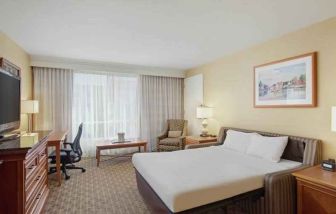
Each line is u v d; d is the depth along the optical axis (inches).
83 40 133.6
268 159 109.2
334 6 87.8
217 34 122.1
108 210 99.6
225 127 162.9
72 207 102.3
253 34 122.0
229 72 168.6
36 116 177.8
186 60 188.4
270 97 130.2
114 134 211.2
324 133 102.0
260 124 138.7
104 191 121.9
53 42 137.3
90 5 87.6
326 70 101.3
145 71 220.7
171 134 214.2
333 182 73.8
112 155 207.8
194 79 219.5
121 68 211.3
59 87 186.5
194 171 90.1
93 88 202.7
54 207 102.1
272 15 96.7
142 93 221.6
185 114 237.9
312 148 100.6
